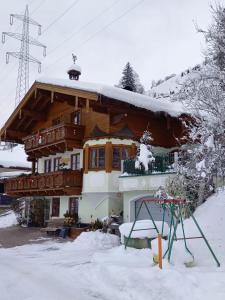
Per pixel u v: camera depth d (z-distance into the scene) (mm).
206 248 11133
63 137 22156
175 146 22484
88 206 22156
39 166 28297
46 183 23781
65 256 13078
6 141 30047
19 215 29672
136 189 18109
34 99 26719
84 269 9602
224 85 11477
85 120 23078
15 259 12383
